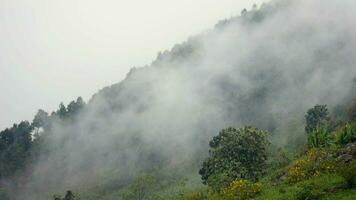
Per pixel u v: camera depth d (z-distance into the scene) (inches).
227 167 1439.5
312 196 723.4
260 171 1461.6
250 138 1507.1
